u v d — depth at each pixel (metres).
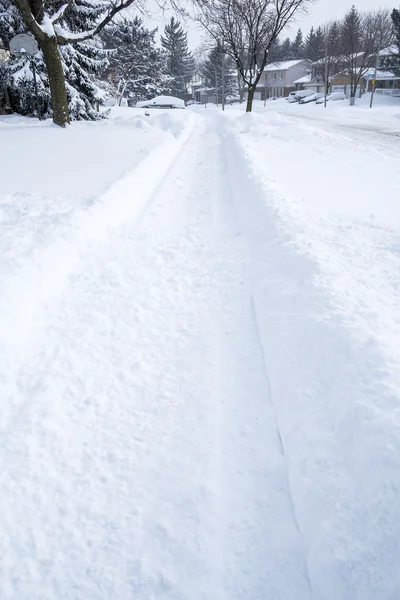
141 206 7.39
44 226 5.21
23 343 3.53
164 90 60.72
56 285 4.41
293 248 4.60
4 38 18.83
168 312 4.09
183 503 2.30
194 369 3.34
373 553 1.75
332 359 2.82
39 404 2.96
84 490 2.38
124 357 3.48
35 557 2.06
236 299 4.29
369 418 2.25
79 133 14.95
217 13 23.09
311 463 2.29
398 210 6.89
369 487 1.98
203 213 6.99
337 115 34.06
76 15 19.36
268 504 2.29
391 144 14.89
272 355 3.28
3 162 9.52
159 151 11.72
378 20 54.53
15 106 21.22
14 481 2.42
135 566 2.02
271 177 8.62
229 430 2.77
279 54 83.25
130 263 5.08
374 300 3.82
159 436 2.74
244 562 2.02
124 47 52.06
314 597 1.82
